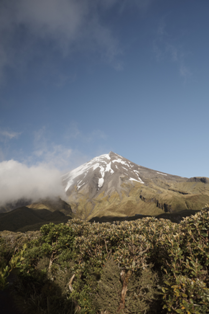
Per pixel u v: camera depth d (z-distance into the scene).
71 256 12.26
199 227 5.57
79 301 7.92
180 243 5.74
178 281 4.59
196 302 4.32
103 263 9.04
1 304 6.97
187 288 4.43
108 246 9.95
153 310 6.64
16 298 7.92
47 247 12.62
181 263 5.29
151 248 7.30
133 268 6.83
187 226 5.94
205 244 5.31
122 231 9.92
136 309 6.50
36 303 7.90
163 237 6.19
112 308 6.95
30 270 10.27
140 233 9.64
